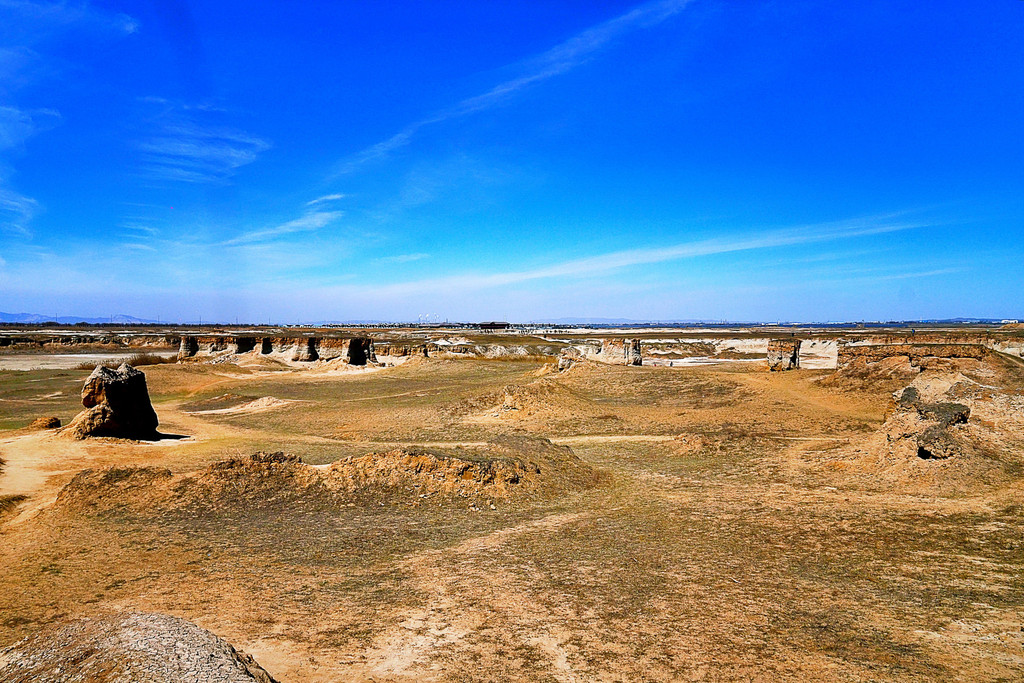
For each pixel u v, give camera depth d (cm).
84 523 1792
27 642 873
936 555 1413
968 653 963
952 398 2691
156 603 1257
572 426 3656
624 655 977
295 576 1403
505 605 1202
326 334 14550
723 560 1438
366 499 1998
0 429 3666
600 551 1530
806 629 1065
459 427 3753
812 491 2067
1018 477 1966
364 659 974
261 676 783
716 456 2731
